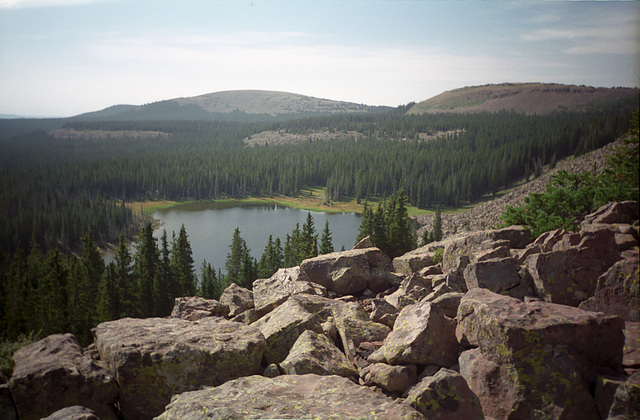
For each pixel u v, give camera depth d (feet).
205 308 45.65
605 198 62.39
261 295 46.34
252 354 29.73
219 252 486.38
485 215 574.56
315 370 27.55
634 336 26.20
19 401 25.14
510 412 22.48
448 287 38.58
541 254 33.22
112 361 27.68
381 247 244.42
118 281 240.73
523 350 23.16
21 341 44.83
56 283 227.61
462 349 27.99
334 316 35.68
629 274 28.58
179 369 27.53
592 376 23.04
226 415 21.31
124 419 27.09
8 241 529.45
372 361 29.07
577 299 31.19
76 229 567.18
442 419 21.53
